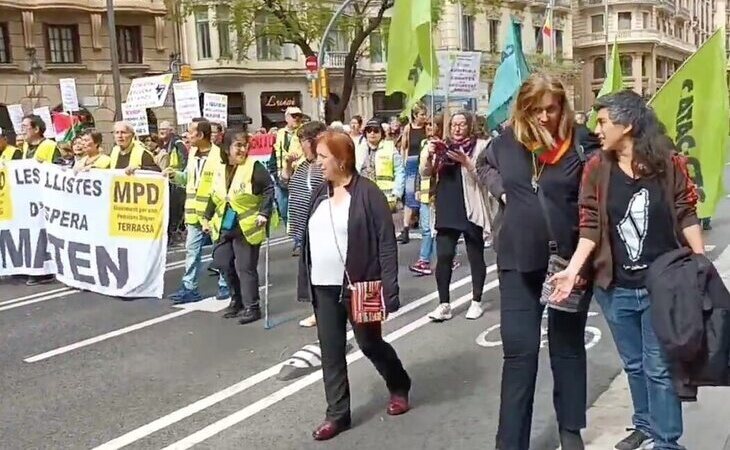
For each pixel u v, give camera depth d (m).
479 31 47.41
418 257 10.62
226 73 35.28
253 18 26.17
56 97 30.52
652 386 3.62
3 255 9.65
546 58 47.03
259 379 5.79
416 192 11.62
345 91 26.39
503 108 8.03
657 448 3.66
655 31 69.31
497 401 5.09
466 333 6.77
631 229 3.51
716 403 4.60
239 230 7.33
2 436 4.91
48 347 6.89
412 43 7.04
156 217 8.40
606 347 6.18
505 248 3.76
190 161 8.41
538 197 3.68
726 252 9.34
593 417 4.56
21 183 9.43
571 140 3.72
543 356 5.93
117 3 31.34
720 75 6.40
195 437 4.76
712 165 6.49
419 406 5.07
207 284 9.35
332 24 22.12
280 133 12.95
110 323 7.65
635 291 3.59
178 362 6.29
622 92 3.51
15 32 29.64
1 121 29.09
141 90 14.59
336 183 4.52
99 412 5.26
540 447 4.32
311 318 7.26
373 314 4.46
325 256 4.48
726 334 3.30
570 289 3.54
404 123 13.45
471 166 6.67
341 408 4.65
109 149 31.62
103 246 8.70
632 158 3.47
